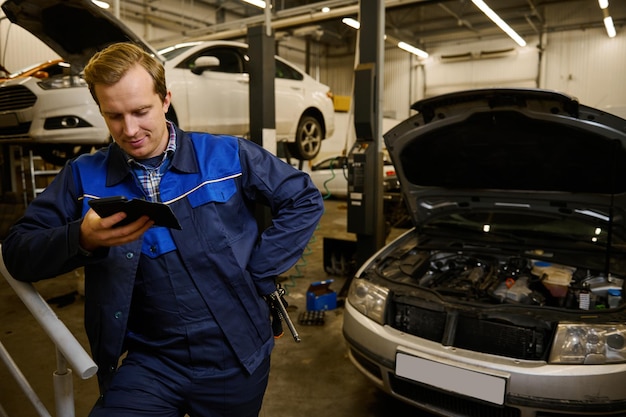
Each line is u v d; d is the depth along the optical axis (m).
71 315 3.68
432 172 2.84
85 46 3.72
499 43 14.81
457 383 1.84
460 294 2.24
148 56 1.02
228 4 13.32
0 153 6.18
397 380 2.07
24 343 3.18
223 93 5.01
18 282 1.05
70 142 4.05
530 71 14.38
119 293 1.04
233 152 1.15
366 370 2.22
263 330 1.18
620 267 2.31
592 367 1.72
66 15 3.24
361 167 3.86
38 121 4.00
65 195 1.08
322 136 6.59
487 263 2.55
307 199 1.19
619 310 1.90
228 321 1.11
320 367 2.85
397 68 16.77
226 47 5.23
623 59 13.09
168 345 1.10
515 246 2.64
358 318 2.25
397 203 7.04
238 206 1.14
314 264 5.29
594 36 13.41
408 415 2.33
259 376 1.19
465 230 2.92
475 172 2.72
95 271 1.06
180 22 12.87
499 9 13.70
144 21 12.20
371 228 3.91
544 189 2.60
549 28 13.97
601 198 2.41
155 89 1.02
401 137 2.64
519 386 1.74
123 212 0.86
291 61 16.61
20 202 5.93
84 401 2.49
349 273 4.63
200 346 1.10
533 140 2.38
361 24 3.77
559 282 2.26
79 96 3.97
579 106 2.09
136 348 1.16
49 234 0.93
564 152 2.35
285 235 1.15
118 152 1.09
